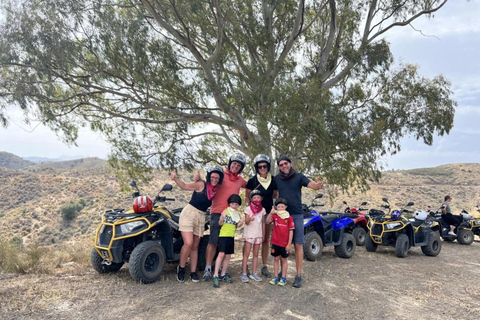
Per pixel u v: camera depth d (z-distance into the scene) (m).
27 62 8.80
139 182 12.84
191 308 4.44
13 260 6.31
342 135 8.85
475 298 5.56
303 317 4.40
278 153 9.80
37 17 8.65
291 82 9.24
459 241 11.66
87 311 4.26
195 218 5.63
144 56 9.34
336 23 13.10
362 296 5.39
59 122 10.88
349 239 8.43
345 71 12.47
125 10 10.27
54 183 59.41
